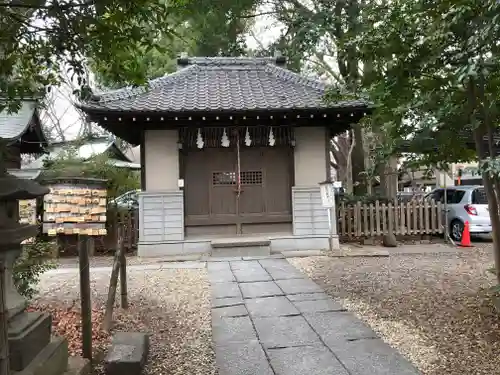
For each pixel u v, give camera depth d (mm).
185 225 10047
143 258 9320
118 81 3365
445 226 11125
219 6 11086
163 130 9898
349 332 4277
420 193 15133
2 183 2355
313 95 10016
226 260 8695
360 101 8969
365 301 5375
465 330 4156
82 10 2500
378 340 4031
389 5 4426
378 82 4723
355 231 10797
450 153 5125
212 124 9773
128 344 3676
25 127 8297
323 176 10109
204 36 12648
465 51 3734
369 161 15500
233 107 9016
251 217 10188
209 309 5258
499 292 4492
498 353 3594
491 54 3703
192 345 4078
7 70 2998
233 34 13938
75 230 3607
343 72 11703
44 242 4910
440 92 4578
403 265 7820
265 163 10305
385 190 12203
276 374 3354
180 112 8859
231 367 3510
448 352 3670
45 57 2982
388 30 4273
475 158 5180
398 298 5426
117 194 11094
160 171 9906
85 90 3168
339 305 5273
